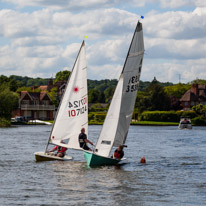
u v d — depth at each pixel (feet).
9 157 189.78
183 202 106.93
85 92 168.86
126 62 158.81
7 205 102.53
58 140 170.71
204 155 213.25
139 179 135.64
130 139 342.64
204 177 141.38
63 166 159.63
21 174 142.10
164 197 111.75
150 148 254.47
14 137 338.13
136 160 186.80
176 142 313.94
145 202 106.63
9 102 601.62
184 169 159.94
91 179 133.90
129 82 161.38
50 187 121.70
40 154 173.99
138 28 159.94
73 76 169.78
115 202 106.32
